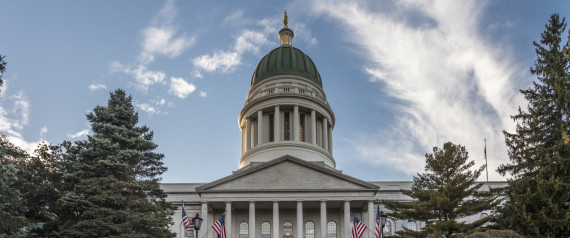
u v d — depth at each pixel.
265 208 60.84
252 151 70.12
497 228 44.53
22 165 43.41
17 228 33.34
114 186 43.91
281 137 70.44
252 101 73.12
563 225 37.25
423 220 45.41
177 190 67.75
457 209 44.22
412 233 44.56
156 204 48.50
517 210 40.47
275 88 73.12
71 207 43.28
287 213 61.12
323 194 55.94
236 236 60.00
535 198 39.88
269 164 57.25
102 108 49.34
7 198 34.34
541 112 43.34
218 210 60.97
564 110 41.53
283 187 56.31
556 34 44.59
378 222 40.41
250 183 56.59
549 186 38.84
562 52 43.22
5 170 33.91
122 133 48.31
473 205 44.66
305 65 78.81
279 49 80.94
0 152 35.09
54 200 44.12
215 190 55.97
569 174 39.53
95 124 47.53
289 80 75.38
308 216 60.88
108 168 45.25
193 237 61.97
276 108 71.00
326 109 74.75
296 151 67.75
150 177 50.25
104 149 46.16
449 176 45.56
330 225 60.62
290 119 71.88
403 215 45.28
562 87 41.66
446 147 46.22
